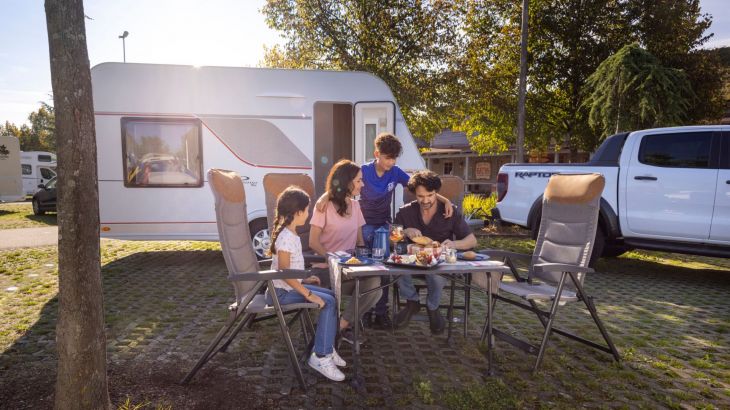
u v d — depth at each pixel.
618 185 5.98
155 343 3.61
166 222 6.41
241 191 3.17
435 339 3.79
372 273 2.83
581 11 14.05
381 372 3.13
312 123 6.70
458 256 3.35
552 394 2.82
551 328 3.21
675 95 10.80
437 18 12.80
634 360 3.38
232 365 3.20
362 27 12.57
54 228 10.97
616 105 11.34
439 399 2.73
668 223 5.64
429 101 13.16
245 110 6.51
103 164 6.21
